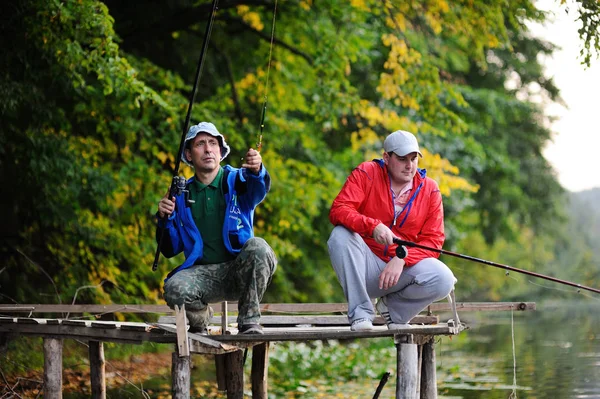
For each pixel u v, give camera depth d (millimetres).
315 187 26359
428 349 11930
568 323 42312
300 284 34281
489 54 39594
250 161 10047
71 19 18328
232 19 25031
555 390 18781
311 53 26375
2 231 21688
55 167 19688
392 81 25125
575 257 85250
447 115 26203
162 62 26141
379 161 10648
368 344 28469
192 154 10398
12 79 19094
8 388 16641
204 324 10500
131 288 23578
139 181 22875
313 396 18047
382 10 24531
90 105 21359
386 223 10484
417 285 10297
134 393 18062
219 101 26375
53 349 11922
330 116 25578
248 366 22078
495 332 35625
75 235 22172
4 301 21547
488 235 44406
